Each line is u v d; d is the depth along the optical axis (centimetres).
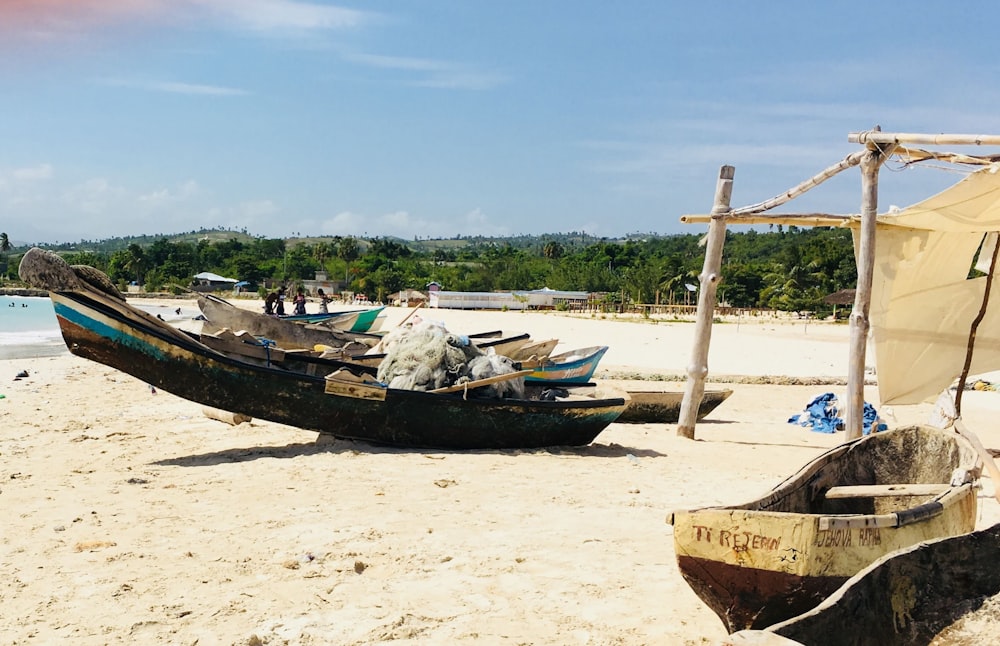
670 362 2802
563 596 656
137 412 1608
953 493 633
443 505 900
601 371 2369
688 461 1223
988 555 576
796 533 539
